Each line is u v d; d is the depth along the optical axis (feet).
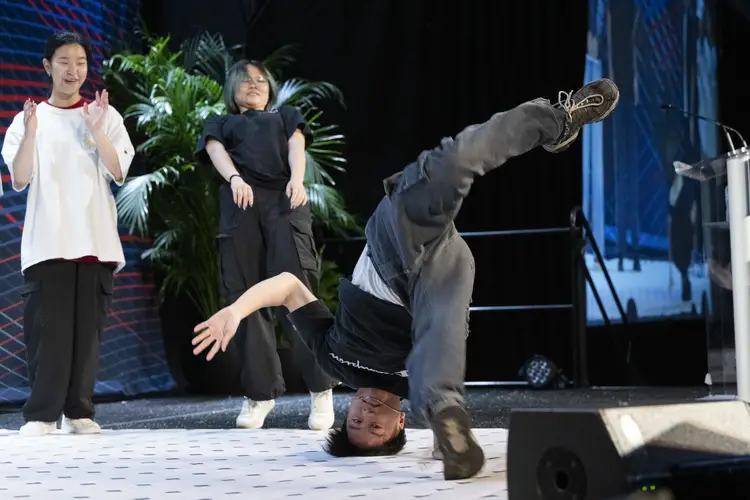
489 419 11.34
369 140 19.80
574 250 16.84
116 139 11.30
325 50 19.76
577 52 19.43
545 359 16.66
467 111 19.75
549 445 3.98
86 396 10.83
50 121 11.06
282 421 12.07
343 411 13.07
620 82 19.57
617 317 19.54
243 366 11.24
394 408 7.64
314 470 6.97
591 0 19.51
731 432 4.16
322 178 19.30
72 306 10.81
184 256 17.30
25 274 10.80
